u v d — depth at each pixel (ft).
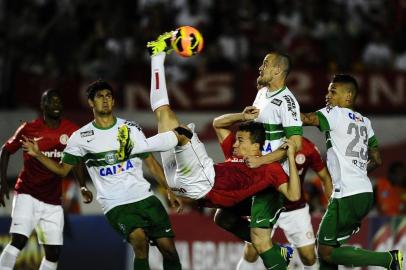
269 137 71.56
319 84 126.11
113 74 128.57
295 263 95.25
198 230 101.14
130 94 127.44
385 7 148.66
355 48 139.64
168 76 132.36
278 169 69.51
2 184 83.56
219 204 71.00
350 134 71.87
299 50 134.51
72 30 135.85
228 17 139.23
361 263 72.18
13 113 126.31
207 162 70.33
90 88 71.26
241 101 126.41
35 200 82.84
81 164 82.23
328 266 73.87
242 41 135.33
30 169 82.33
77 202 116.26
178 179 70.59
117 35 133.39
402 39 145.07
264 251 70.13
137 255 71.51
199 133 126.21
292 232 85.10
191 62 133.59
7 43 131.95
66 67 132.57
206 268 100.73
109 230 100.17
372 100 127.54
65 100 126.41
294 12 143.23
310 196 107.04
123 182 71.00
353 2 147.13
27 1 140.36
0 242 97.60
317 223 97.96
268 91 72.08
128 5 140.97
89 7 138.92
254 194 70.13
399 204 108.78
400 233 96.89
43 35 135.03
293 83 126.41
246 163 68.85
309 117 71.97
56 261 84.53
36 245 96.32
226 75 126.82
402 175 110.01
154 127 125.90
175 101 127.24
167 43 70.90
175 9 140.97
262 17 141.18
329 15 143.33
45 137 82.74
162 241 72.69
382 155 127.03
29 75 127.13
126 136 69.56
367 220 97.71
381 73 127.85
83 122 124.77
